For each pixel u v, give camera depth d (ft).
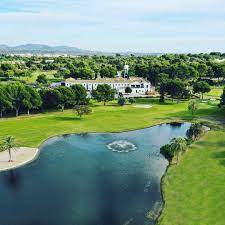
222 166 357.41
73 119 586.45
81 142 465.06
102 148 440.04
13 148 420.36
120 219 262.67
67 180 337.31
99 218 264.11
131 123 567.18
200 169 351.46
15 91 602.44
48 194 306.55
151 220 259.39
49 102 646.74
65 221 260.21
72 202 290.76
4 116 606.55
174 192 303.27
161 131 528.63
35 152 417.08
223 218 255.09
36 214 270.87
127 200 293.84
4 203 288.71
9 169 362.94
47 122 562.66
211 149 413.59
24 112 639.76
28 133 494.59
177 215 261.85
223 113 632.38
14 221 260.42
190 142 437.17
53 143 458.91
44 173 354.54
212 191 299.79
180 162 375.04
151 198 296.71
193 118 602.85
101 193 308.60
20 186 322.55
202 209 269.64
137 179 339.36
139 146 450.71
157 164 383.04
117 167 373.40
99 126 543.80
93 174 353.31
